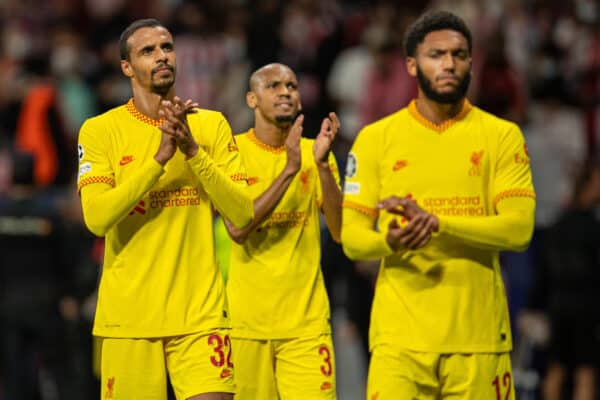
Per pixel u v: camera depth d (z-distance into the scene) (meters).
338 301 33.50
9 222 27.86
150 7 45.25
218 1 41.94
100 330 17.36
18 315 27.83
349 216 18.38
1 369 29.08
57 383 28.23
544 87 36.88
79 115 41.88
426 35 18.03
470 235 17.44
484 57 34.91
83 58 43.38
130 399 17.28
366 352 29.17
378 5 40.72
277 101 20.14
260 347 19.97
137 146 17.36
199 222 17.34
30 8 46.31
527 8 42.00
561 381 27.70
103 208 16.70
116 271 17.25
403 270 17.94
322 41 40.34
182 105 16.39
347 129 37.72
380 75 37.16
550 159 32.78
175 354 17.28
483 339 17.81
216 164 17.48
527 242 17.91
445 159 18.06
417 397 17.86
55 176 35.47
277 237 19.95
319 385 19.80
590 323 27.30
